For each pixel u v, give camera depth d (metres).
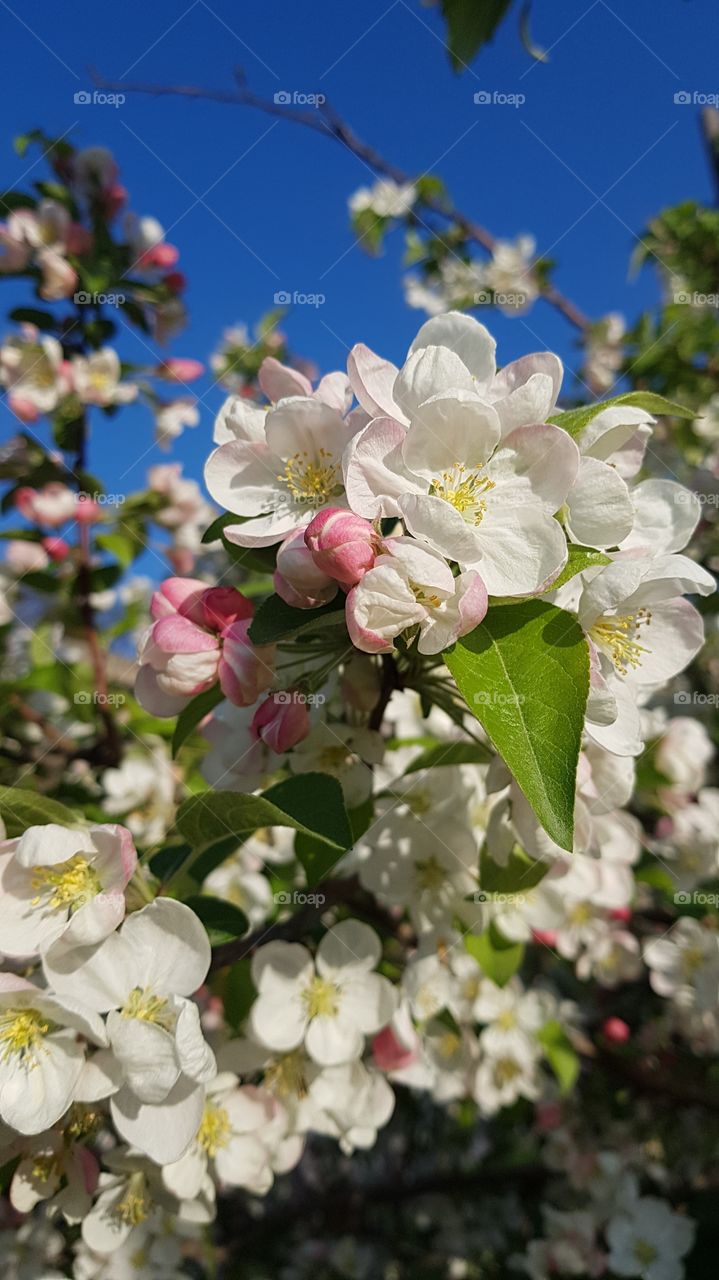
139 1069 0.16
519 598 0.16
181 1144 0.17
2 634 0.51
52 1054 0.17
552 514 0.17
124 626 0.51
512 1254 0.49
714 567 0.49
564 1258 0.40
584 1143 0.42
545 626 0.16
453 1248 0.53
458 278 0.68
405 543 0.16
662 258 0.57
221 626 0.21
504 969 0.26
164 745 0.48
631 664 0.19
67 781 0.46
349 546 0.16
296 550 0.17
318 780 0.20
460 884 0.25
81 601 0.44
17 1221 0.36
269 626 0.18
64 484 0.45
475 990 0.31
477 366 0.18
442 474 0.17
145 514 0.51
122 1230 0.21
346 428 0.19
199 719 0.23
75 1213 0.19
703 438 0.55
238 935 0.20
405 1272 0.54
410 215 0.66
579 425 0.18
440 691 0.21
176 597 0.21
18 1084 0.16
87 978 0.17
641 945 0.41
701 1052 0.38
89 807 0.43
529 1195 0.52
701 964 0.35
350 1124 0.23
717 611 0.45
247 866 0.35
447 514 0.16
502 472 0.17
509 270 0.66
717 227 0.54
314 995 0.23
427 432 0.17
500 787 0.20
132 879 0.19
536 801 0.15
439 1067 0.32
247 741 0.23
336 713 0.23
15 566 0.50
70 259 0.43
